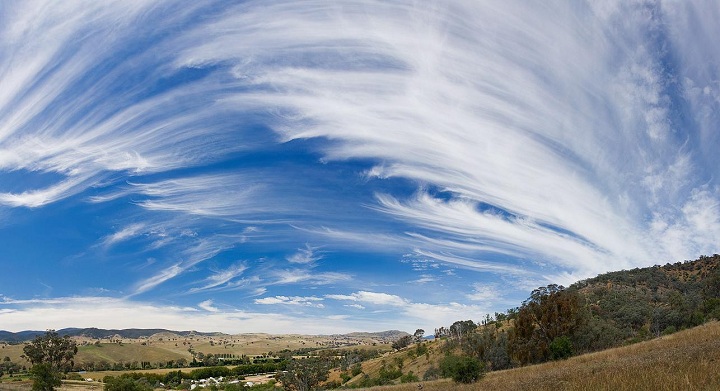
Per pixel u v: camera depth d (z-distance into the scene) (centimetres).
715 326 5388
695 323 8856
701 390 1519
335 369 17175
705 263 18988
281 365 19162
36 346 12231
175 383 15400
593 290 16362
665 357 2914
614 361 3612
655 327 9738
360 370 14600
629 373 2089
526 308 7688
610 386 1852
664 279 17900
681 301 9812
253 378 16662
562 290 7681
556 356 6353
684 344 3959
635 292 14625
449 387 4359
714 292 12419
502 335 9106
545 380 2936
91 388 9025
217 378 16875
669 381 1680
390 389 5175
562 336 6812
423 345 14650
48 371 7894
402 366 12688
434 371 9138
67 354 12681
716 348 2816
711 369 1828
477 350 9312
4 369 14988
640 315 10431
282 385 13588
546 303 7519
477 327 13262
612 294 13425
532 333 7556
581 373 2867
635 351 4503
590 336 7425
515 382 3406
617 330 8012
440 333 15262
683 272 18950
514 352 7662
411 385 5550
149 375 16062
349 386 9969
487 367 8775
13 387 8212
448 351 10406
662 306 11319
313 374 13000
